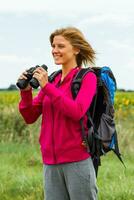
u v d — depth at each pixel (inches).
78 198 203.9
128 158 586.6
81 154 202.2
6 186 379.9
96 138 203.8
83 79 202.7
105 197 338.0
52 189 207.6
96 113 206.2
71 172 202.8
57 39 207.6
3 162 522.6
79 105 198.1
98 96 206.1
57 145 203.0
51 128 204.5
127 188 349.4
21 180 390.6
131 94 1441.9
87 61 212.4
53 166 205.6
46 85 197.8
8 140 674.8
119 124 663.8
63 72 209.6
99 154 205.8
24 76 206.7
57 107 197.8
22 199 351.6
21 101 211.9
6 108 706.8
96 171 209.2
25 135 679.7
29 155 569.9
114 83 208.4
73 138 201.8
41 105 213.2
